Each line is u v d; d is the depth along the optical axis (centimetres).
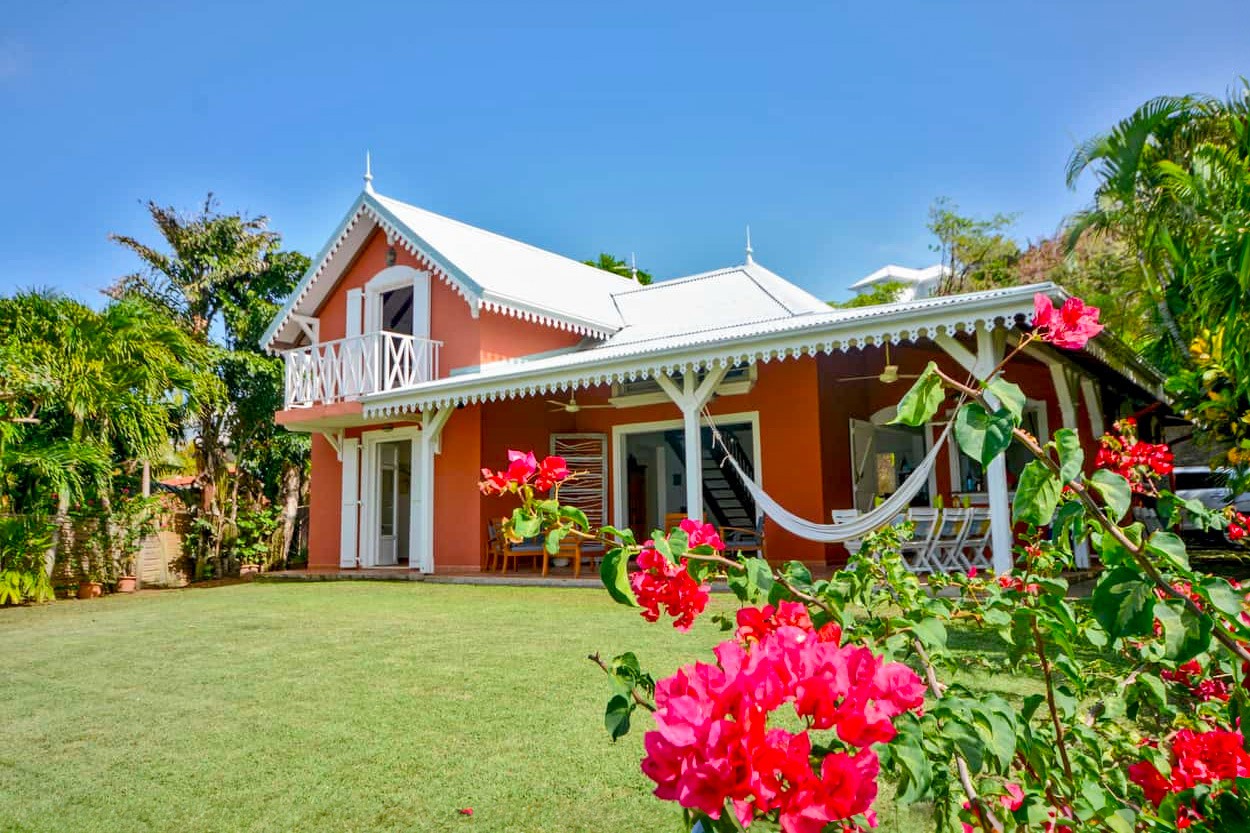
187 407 1498
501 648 636
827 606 188
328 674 568
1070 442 149
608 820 310
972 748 151
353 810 328
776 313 1449
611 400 1380
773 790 103
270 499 1908
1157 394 1262
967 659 503
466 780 354
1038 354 951
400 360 1478
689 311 1580
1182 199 1195
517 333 1476
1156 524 1083
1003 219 3041
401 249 1551
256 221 1873
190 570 1603
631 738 404
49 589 1151
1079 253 2262
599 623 742
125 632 802
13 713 497
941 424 1273
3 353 1095
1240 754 171
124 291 1727
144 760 399
